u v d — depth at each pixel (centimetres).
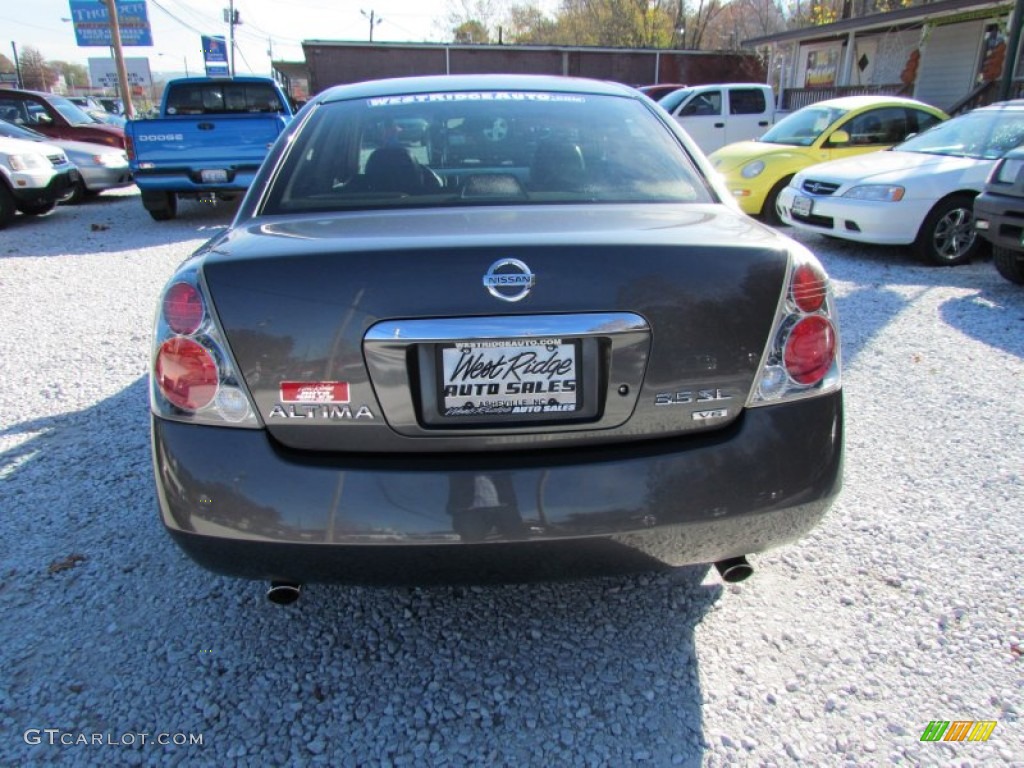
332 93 300
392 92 291
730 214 226
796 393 194
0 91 1400
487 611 246
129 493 317
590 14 4131
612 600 250
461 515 179
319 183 243
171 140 976
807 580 256
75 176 1182
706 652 225
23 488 321
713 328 186
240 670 220
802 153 955
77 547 279
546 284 177
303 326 177
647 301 181
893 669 216
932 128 845
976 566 261
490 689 213
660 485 184
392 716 204
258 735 197
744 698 207
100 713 204
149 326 561
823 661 220
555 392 183
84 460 346
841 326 536
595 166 250
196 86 1132
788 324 191
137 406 410
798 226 836
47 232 1005
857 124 968
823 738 194
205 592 254
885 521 289
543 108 278
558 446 186
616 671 219
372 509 178
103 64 4278
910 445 352
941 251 738
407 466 181
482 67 2838
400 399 179
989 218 607
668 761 188
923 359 466
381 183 242
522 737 196
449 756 191
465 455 184
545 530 181
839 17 2634
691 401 187
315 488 179
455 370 179
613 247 181
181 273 188
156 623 239
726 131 1428
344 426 181
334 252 179
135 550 277
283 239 194
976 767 184
